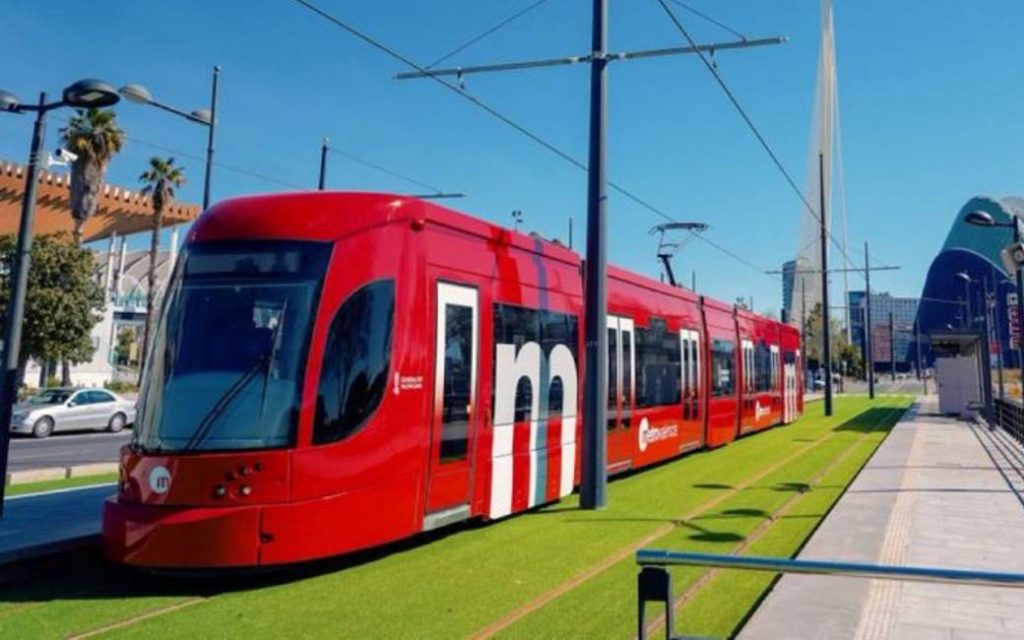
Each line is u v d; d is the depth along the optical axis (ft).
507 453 32.81
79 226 119.85
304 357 24.62
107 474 48.08
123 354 193.16
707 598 22.43
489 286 32.24
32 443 75.41
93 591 23.39
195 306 25.48
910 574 12.28
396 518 26.53
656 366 50.42
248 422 23.77
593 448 36.96
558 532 31.27
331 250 25.90
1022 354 69.21
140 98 41.98
